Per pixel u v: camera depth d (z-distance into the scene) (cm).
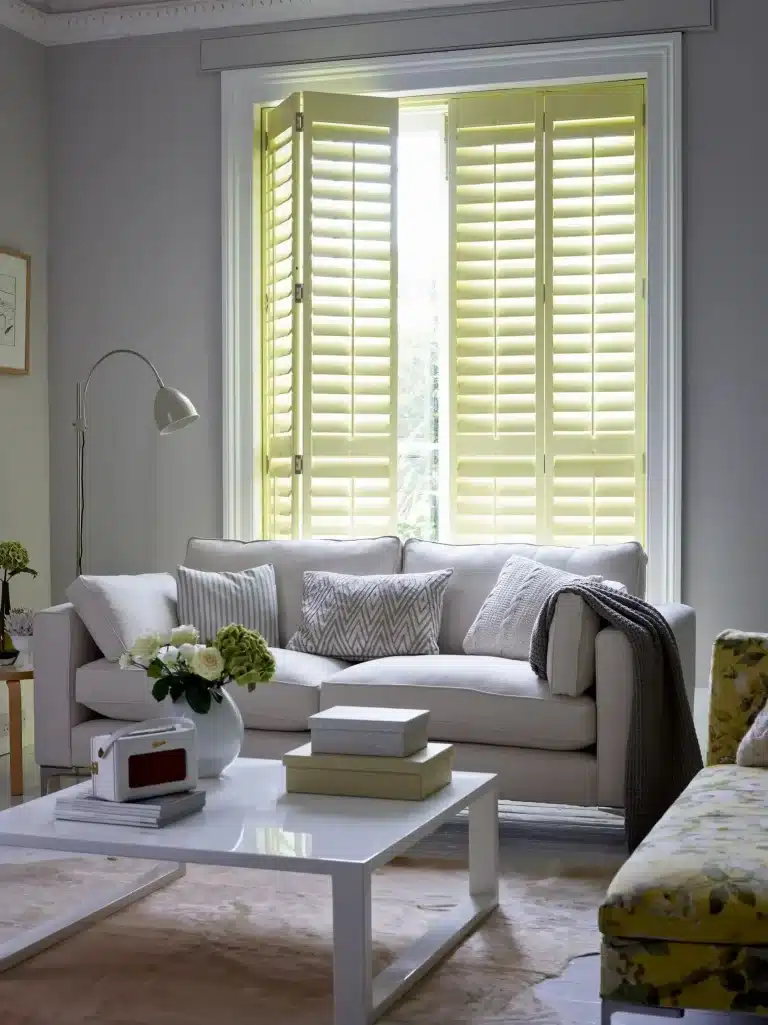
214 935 281
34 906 303
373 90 479
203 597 416
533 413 475
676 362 452
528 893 310
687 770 352
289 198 479
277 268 491
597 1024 231
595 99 466
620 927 194
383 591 411
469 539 482
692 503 455
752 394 448
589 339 468
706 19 445
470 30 467
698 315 453
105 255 512
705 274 452
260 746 377
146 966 263
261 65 490
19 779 411
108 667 386
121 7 499
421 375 508
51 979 256
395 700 361
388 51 475
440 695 357
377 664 378
